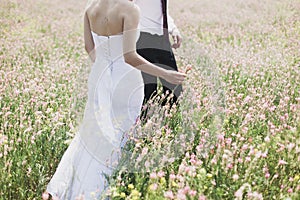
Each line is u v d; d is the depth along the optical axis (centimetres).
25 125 747
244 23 1639
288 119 742
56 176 653
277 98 874
